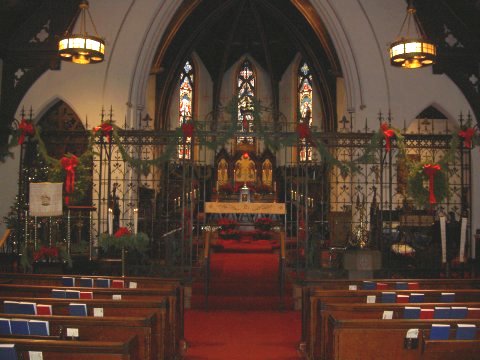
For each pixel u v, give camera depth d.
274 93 26.80
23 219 11.91
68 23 13.88
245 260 13.69
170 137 11.48
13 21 13.53
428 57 10.73
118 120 15.02
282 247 10.82
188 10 17.89
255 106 11.62
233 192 20.19
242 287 11.35
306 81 26.31
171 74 22.81
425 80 15.31
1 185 14.12
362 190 14.93
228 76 27.78
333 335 5.16
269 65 26.02
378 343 4.97
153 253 12.95
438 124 19.20
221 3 22.09
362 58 15.43
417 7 14.42
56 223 11.82
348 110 15.63
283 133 11.23
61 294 6.82
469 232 12.45
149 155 15.10
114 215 12.08
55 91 15.08
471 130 10.86
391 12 15.48
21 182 11.48
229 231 16.88
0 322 4.95
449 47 14.31
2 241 10.54
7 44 13.76
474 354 4.78
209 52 26.17
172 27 18.00
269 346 7.83
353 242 12.55
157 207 14.77
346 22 15.51
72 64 15.13
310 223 14.88
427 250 11.60
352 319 5.26
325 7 15.57
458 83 14.35
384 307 5.80
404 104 15.27
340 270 11.19
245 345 7.88
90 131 11.65
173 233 12.70
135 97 15.27
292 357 7.29
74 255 10.67
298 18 21.80
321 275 11.16
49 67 13.80
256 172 24.48
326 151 11.32
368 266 10.00
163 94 22.81
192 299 10.81
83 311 5.84
